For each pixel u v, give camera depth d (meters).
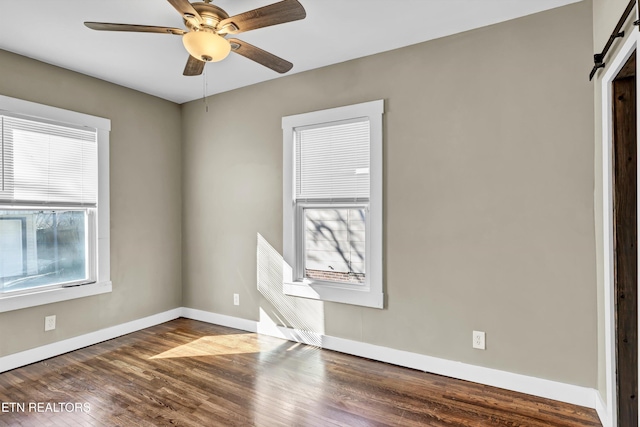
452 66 2.63
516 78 2.41
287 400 2.32
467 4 2.24
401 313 2.84
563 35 2.27
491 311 2.50
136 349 3.20
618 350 1.81
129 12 2.29
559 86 2.28
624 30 1.58
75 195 3.24
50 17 2.33
